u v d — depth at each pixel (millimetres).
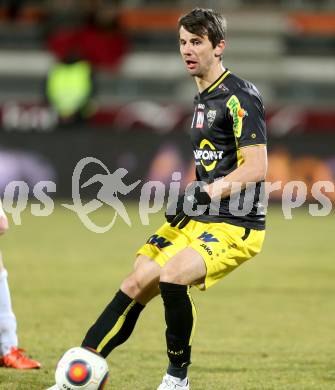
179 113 85250
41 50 104625
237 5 105688
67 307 29312
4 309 20125
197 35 16922
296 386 18859
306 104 100812
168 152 67750
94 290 33031
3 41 104625
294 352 22703
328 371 20422
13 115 82250
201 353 22453
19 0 103062
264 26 103125
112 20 91750
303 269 39719
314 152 66125
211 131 17172
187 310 16484
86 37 89562
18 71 104938
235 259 16828
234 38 103688
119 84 103250
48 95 81438
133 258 42531
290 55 104125
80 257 42656
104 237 51406
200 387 18672
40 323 26391
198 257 16344
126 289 16797
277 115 85500
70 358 16125
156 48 104375
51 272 37562
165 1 105500
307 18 104188
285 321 27453
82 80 81188
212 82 17188
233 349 23047
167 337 16766
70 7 93062
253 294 32969
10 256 42594
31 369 20078
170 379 16969
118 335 16734
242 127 16703
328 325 26875
